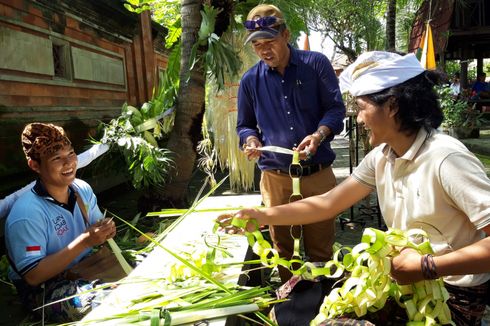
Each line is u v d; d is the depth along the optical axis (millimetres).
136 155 4848
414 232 1729
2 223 4375
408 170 1843
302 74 3049
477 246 1621
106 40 7660
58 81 5930
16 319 2885
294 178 2771
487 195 1624
